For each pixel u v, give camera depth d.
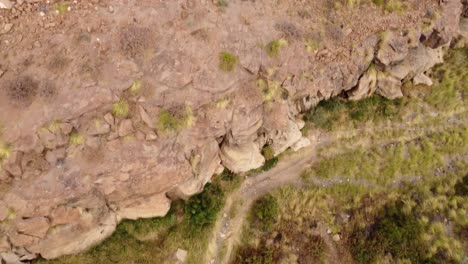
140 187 15.68
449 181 21.94
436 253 20.56
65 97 14.52
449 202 21.59
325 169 20.86
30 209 14.55
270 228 19.98
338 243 20.58
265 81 17.09
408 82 22.11
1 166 14.02
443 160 22.11
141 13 15.63
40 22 14.84
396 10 18.88
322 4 18.11
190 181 16.77
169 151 15.65
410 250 20.30
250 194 20.23
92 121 14.80
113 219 17.11
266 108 17.19
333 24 18.03
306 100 19.23
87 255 16.89
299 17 17.62
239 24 16.66
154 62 15.48
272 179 20.53
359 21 18.42
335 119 20.92
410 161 21.75
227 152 17.56
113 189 15.37
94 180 14.98
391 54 18.83
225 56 15.97
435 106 22.45
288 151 20.58
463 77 22.67
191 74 15.79
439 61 22.42
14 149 14.08
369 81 19.67
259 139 18.30
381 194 21.34
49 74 14.55
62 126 14.41
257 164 18.64
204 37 16.06
